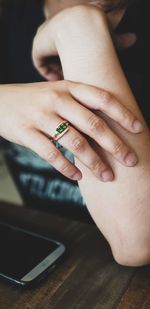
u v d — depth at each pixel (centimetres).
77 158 40
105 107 39
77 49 42
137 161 40
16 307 38
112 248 42
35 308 37
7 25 89
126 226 41
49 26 47
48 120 40
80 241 47
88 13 43
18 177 87
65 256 43
